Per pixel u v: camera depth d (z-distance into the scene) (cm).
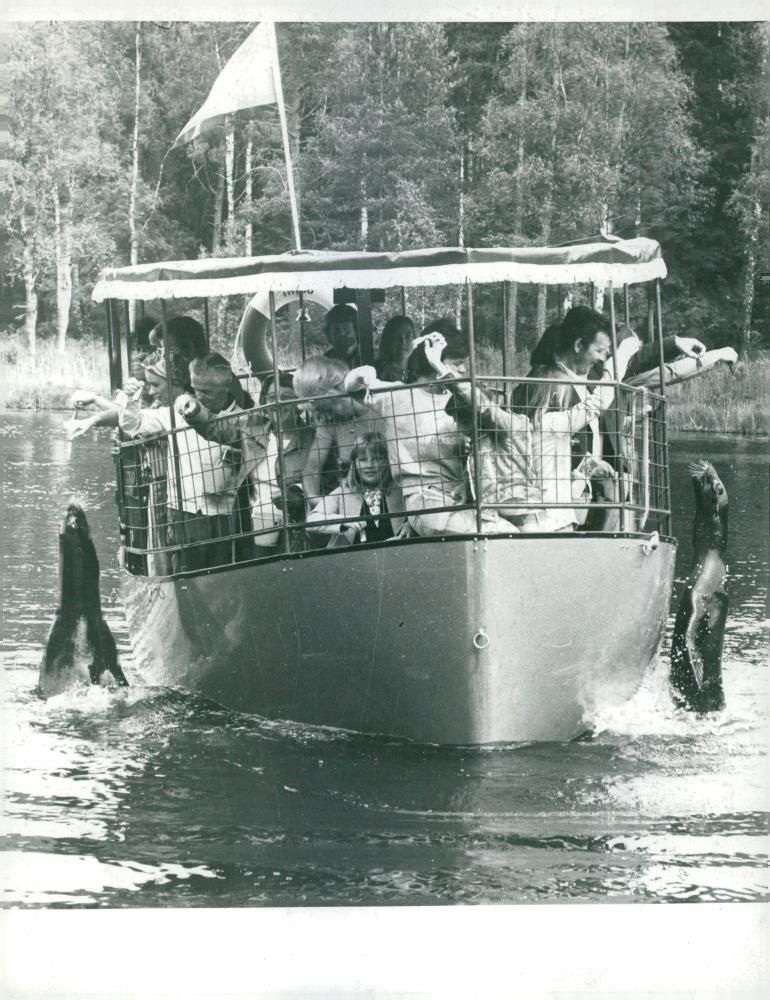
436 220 1842
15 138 1852
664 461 822
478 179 1830
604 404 791
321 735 772
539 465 751
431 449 735
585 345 774
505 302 933
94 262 1880
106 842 673
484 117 1831
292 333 1085
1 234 1830
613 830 691
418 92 1828
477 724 731
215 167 1950
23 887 649
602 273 738
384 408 747
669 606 829
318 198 1873
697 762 755
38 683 895
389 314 1333
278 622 771
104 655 905
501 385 927
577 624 740
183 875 645
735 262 1591
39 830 674
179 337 884
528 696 737
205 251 1962
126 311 914
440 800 707
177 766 748
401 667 738
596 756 753
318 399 753
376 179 1852
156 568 873
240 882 650
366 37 1817
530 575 722
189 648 834
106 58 1892
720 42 1634
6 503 1034
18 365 1650
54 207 1864
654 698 813
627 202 1700
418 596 725
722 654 861
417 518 734
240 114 1900
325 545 773
